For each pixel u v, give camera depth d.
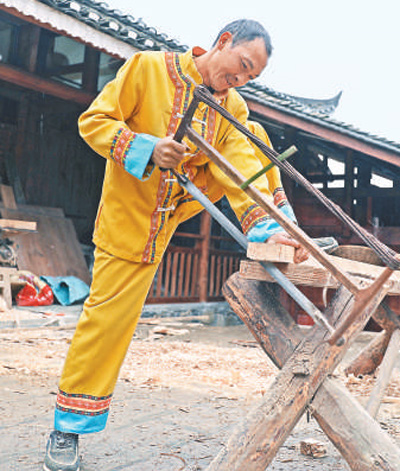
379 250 1.40
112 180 2.19
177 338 7.15
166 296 9.97
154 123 2.16
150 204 2.18
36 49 9.59
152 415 3.22
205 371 4.74
